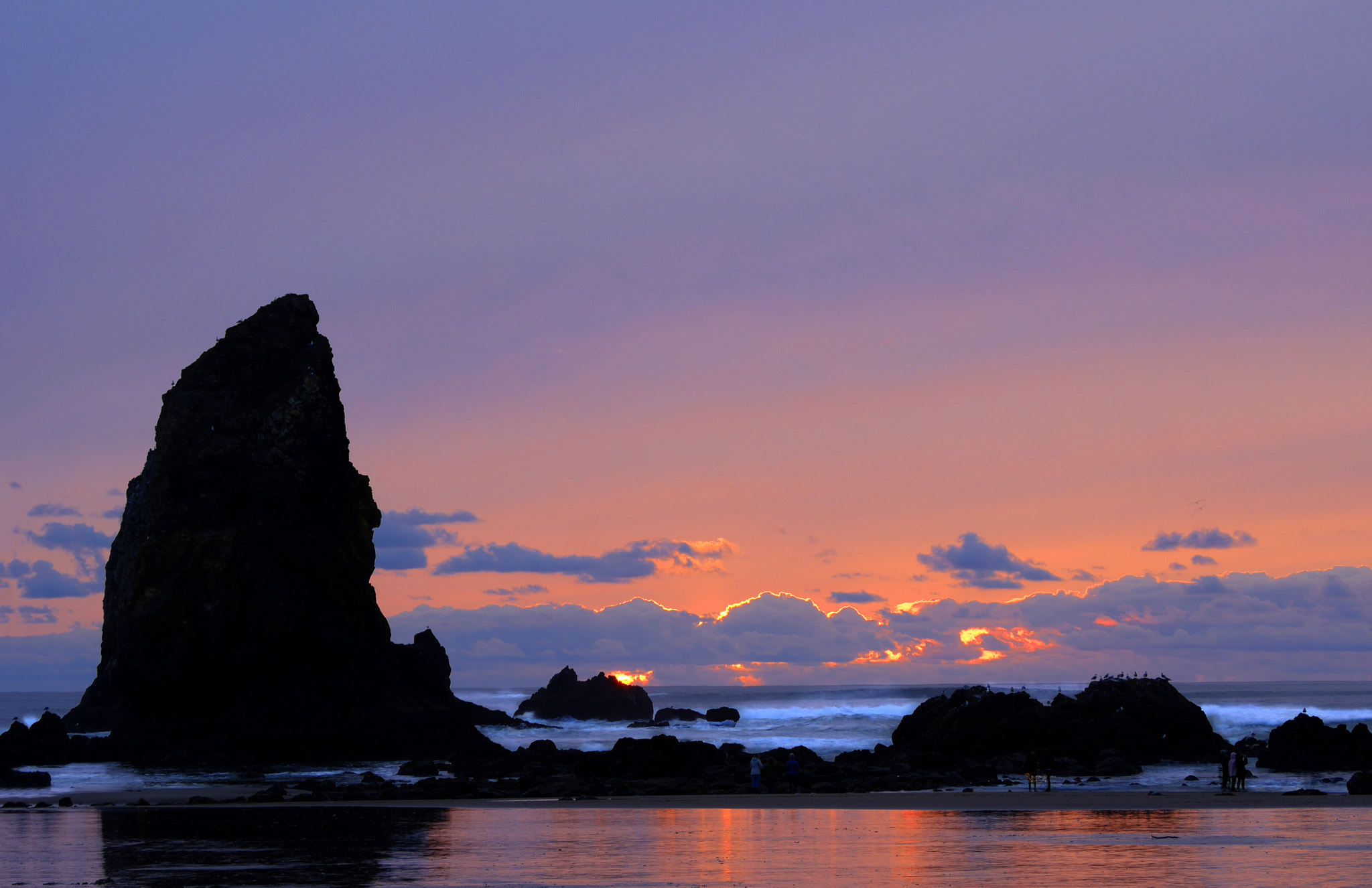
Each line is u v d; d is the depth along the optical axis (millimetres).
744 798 55156
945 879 26469
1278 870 27516
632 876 27344
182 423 94812
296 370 97125
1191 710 81625
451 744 94688
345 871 28750
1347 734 76688
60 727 89750
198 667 87312
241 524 91750
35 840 36906
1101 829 38125
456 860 30750
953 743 80188
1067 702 82562
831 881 26312
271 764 83938
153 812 49281
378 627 98812
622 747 68625
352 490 99000
